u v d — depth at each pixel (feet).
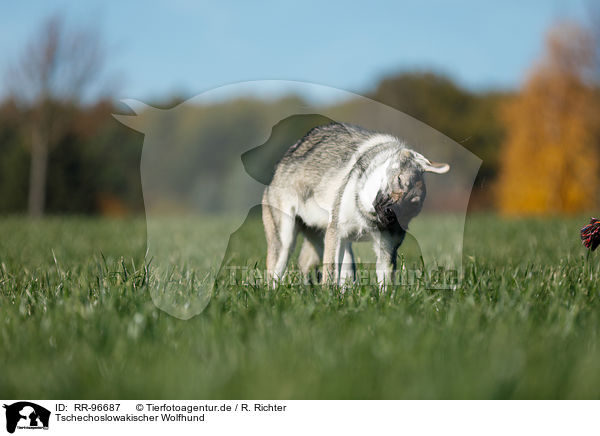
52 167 99.35
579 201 88.02
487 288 17.94
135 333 13.84
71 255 29.32
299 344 12.57
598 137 88.69
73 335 13.74
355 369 11.39
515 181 90.58
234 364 11.68
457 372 11.05
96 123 82.84
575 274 19.60
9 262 25.49
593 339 13.07
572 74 89.71
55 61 76.89
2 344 13.24
